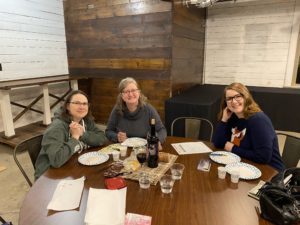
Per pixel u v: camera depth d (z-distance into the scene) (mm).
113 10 3920
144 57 3818
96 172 1384
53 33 4395
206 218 992
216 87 4668
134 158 1535
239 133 1716
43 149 1527
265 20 4406
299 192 1012
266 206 971
